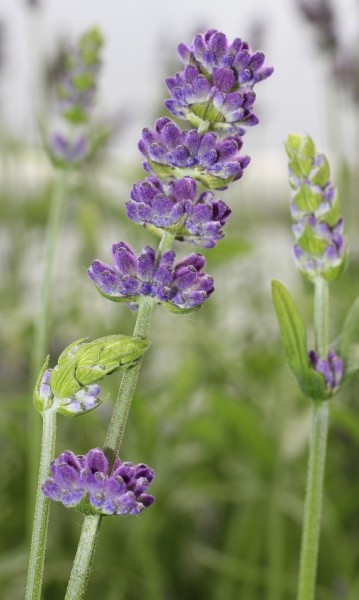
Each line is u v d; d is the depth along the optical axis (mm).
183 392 568
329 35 675
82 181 682
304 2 679
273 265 859
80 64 485
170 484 551
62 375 289
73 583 287
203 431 550
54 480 284
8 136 802
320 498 344
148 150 292
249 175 870
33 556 291
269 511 510
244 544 557
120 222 760
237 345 752
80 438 636
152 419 531
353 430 457
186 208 288
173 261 288
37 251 821
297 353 337
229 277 842
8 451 636
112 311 718
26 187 806
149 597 530
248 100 293
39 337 476
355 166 710
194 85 290
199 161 288
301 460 627
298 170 341
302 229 342
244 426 486
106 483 282
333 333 692
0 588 515
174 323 667
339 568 534
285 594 545
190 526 616
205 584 585
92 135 517
